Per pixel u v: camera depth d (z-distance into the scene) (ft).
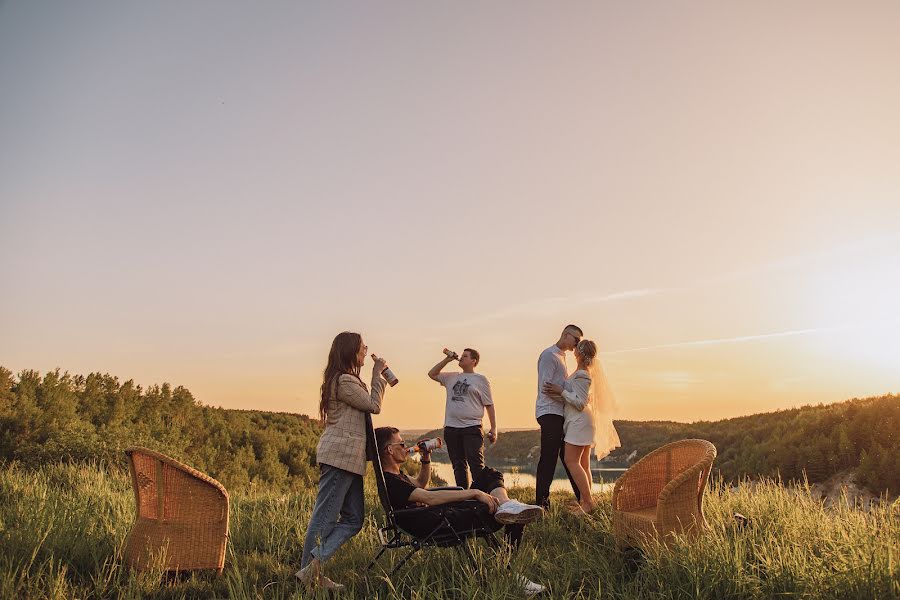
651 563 16.63
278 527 23.66
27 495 25.52
